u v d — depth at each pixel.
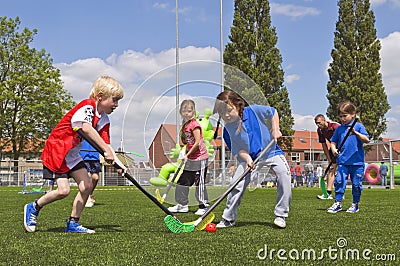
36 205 4.05
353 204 6.02
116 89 4.14
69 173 4.08
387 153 26.94
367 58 35.81
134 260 2.68
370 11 36.31
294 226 4.31
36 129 30.80
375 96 35.34
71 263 2.62
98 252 2.95
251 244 3.22
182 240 3.44
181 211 6.08
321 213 5.73
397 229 4.03
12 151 31.69
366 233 3.77
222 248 3.06
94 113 4.03
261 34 33.22
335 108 35.88
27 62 30.70
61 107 31.11
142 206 7.21
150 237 3.61
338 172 6.05
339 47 36.12
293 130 33.12
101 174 27.22
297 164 25.39
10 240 3.50
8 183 25.12
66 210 6.34
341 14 36.50
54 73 30.94
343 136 6.23
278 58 33.19
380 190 14.34
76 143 4.06
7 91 29.25
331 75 36.44
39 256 2.84
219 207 6.73
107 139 4.27
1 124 30.02
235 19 33.12
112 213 5.86
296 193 11.98
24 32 30.97
